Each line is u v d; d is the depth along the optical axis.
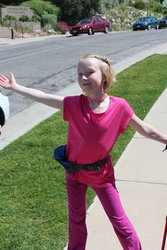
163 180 4.89
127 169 5.21
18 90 2.92
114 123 2.81
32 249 3.60
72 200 3.01
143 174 5.06
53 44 24.45
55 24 40.50
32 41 29.08
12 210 4.24
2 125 6.94
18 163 5.46
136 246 2.93
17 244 3.66
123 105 2.83
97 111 2.79
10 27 33.91
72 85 11.05
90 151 2.82
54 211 4.21
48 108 8.53
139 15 54.75
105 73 2.79
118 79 10.97
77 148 2.85
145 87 9.87
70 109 2.82
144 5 61.16
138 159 5.55
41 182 4.88
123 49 19.66
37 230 3.88
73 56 17.56
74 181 2.98
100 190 2.93
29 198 4.50
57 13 44.72
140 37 28.27
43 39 31.11
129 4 60.41
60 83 11.39
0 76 2.94
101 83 2.80
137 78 11.04
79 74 2.81
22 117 7.89
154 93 9.24
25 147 6.06
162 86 9.98
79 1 45.19
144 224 3.94
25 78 12.27
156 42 23.17
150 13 59.19
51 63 15.51
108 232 3.82
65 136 6.56
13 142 6.27
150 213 4.14
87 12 46.66
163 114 7.62
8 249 3.60
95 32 37.25
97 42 24.62
